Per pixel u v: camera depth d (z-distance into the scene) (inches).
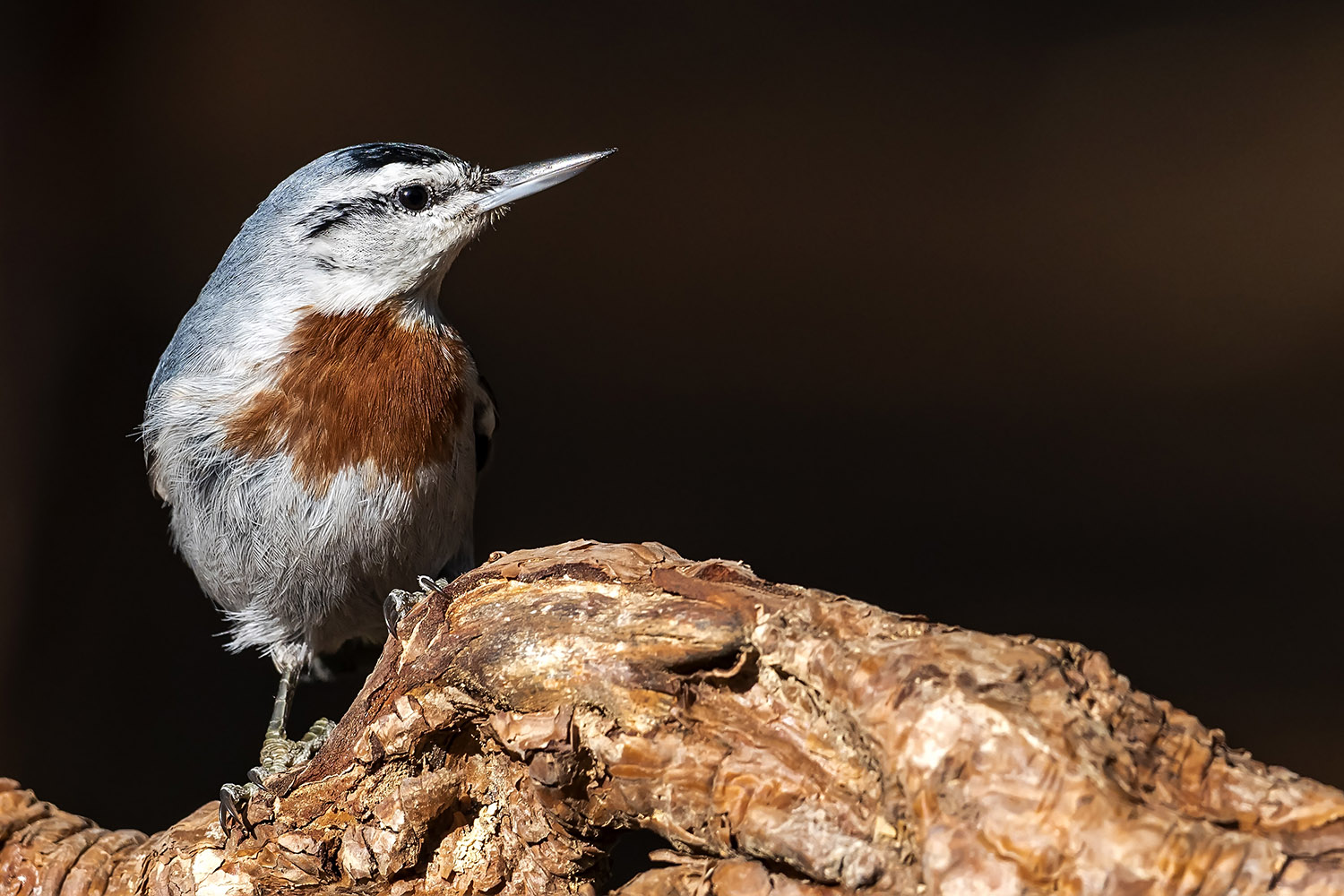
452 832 92.6
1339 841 89.7
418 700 92.4
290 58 124.9
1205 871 85.7
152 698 97.7
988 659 91.6
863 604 91.9
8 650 97.8
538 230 125.5
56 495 98.3
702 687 92.0
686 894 92.0
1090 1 139.4
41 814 93.2
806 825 91.8
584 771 92.2
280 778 92.7
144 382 99.0
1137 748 91.5
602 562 92.3
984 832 91.0
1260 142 124.0
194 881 92.7
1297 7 136.4
